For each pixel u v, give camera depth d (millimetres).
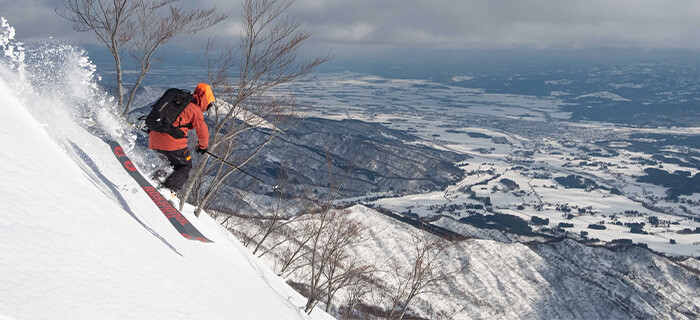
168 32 14086
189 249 5668
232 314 4242
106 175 5898
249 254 13508
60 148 5242
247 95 13805
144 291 3193
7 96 5367
